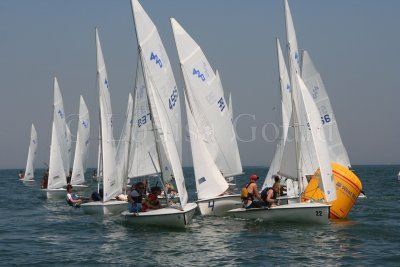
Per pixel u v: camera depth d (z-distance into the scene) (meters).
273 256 21.05
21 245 24.06
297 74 29.27
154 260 20.69
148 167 35.31
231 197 32.06
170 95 31.55
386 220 30.36
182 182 27.77
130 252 22.12
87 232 27.59
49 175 54.66
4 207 43.12
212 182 32.25
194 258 20.89
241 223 28.95
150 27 29.94
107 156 35.31
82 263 20.28
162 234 26.12
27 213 37.75
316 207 27.50
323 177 27.81
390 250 21.89
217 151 36.28
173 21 34.59
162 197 35.53
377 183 75.50
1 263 20.33
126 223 28.73
